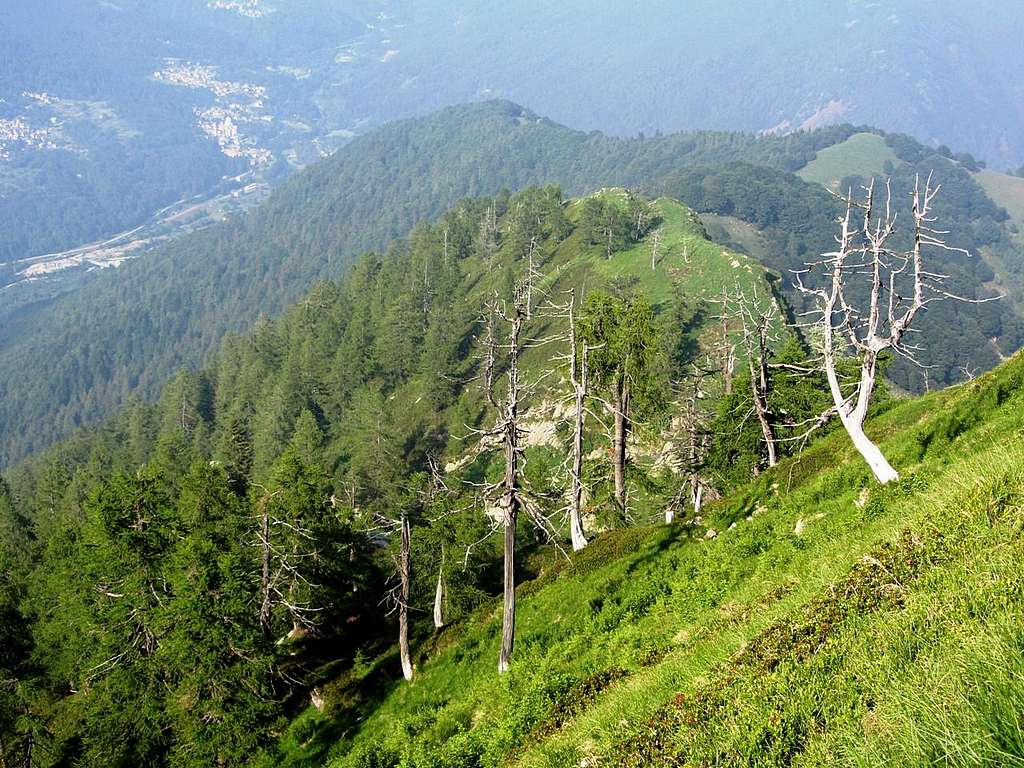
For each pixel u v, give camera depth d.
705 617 18.67
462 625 36.47
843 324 22.50
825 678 8.44
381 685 36.25
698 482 47.31
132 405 160.12
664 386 58.84
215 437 124.38
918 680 7.09
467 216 181.25
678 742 9.12
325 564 47.12
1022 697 5.64
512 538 26.06
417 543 47.44
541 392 89.25
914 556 10.56
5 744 39.22
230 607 32.88
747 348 41.25
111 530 38.56
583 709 16.31
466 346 115.50
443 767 18.42
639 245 126.62
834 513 22.25
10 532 86.38
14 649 48.00
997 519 10.11
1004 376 24.34
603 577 30.09
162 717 34.75
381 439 91.62
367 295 153.38
